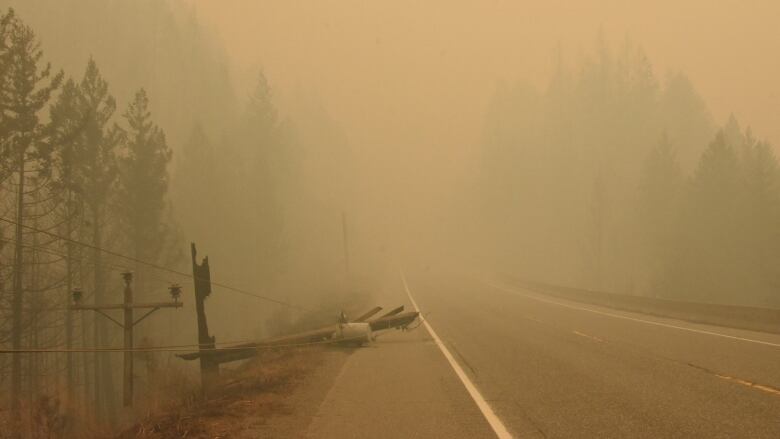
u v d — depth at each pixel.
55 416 13.05
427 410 8.88
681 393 9.27
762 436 6.89
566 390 9.86
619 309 27.86
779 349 13.86
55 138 24.05
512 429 7.57
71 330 26.25
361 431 7.82
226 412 9.15
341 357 15.66
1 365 22.33
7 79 22.25
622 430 7.32
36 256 25.81
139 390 19.08
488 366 12.77
